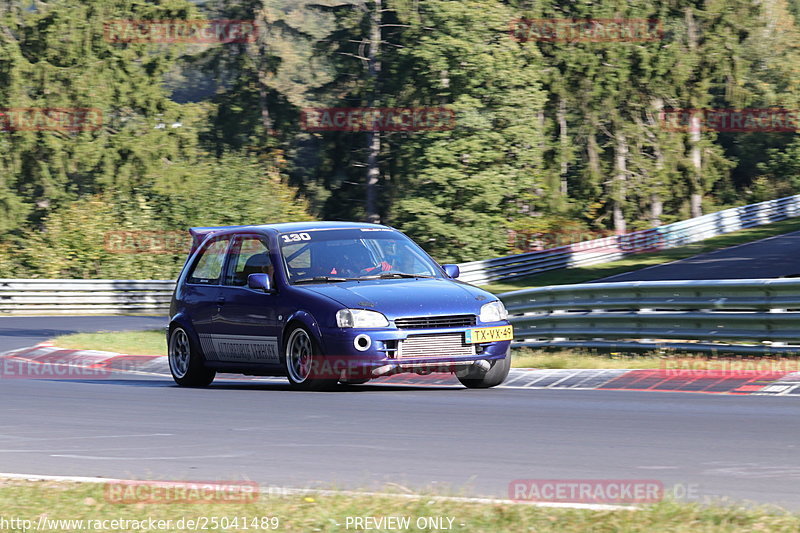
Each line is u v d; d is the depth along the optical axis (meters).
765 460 24.58
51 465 26.58
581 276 145.25
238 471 24.89
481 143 186.75
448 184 185.00
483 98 190.62
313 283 41.03
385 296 39.06
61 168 184.62
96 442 29.84
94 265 154.38
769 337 48.06
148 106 198.00
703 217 173.75
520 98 189.50
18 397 41.41
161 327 94.62
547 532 18.12
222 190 182.25
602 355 53.78
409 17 194.00
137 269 155.38
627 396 37.38
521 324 64.69
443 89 190.75
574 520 18.83
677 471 23.53
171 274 156.38
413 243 44.25
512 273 149.62
